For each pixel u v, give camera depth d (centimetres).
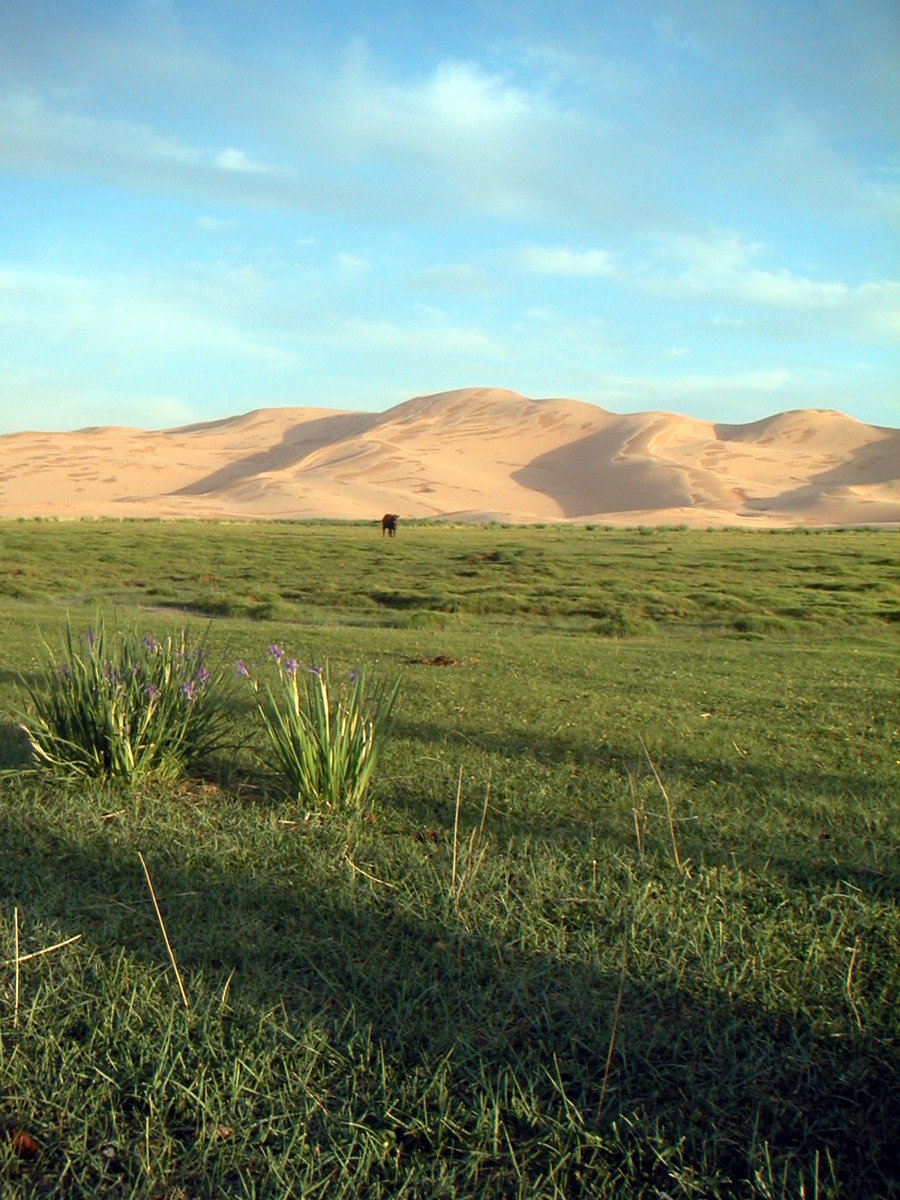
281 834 602
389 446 17362
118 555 3969
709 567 3781
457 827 596
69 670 759
